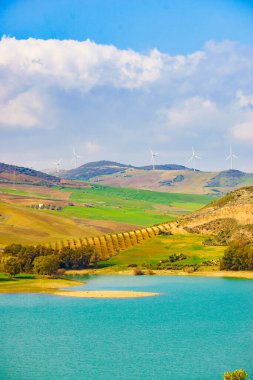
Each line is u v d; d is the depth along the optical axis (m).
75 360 98.38
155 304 150.25
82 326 123.25
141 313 137.38
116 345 107.88
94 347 106.44
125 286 188.38
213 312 139.00
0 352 103.19
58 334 116.12
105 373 91.50
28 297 161.00
